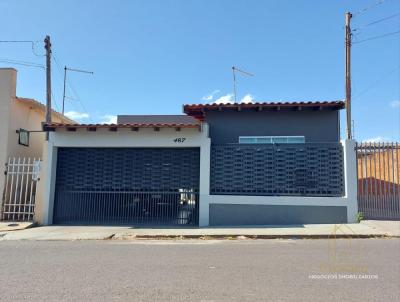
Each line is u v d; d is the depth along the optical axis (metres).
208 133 12.89
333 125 13.50
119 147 12.92
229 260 6.86
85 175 13.09
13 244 9.16
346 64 13.18
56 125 12.68
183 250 8.02
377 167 12.07
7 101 13.98
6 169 13.54
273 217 11.94
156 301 4.50
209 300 4.53
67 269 6.19
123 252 7.82
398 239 9.36
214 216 12.16
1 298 4.63
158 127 12.47
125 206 12.81
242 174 12.37
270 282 5.32
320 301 4.47
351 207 11.68
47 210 12.77
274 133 13.65
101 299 4.58
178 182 12.68
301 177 12.11
